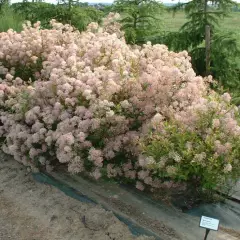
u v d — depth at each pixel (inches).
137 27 317.7
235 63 272.8
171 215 152.9
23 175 186.5
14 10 416.2
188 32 286.0
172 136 144.6
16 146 180.9
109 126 165.5
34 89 189.9
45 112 180.2
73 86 176.2
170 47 288.7
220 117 144.5
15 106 189.6
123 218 150.3
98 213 152.6
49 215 157.3
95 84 170.9
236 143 139.9
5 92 206.7
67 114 170.6
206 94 174.2
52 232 147.8
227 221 150.5
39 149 179.2
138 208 156.6
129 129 172.4
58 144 169.3
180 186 157.6
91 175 169.8
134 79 169.3
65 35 235.6
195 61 283.7
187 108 156.6
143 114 169.6
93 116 164.4
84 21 354.9
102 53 194.2
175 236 141.3
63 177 179.8
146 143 153.6
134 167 165.0
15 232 148.7
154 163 140.7
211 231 144.1
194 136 141.9
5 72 228.4
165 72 165.3
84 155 167.3
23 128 184.1
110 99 166.1
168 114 159.8
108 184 173.8
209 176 139.1
